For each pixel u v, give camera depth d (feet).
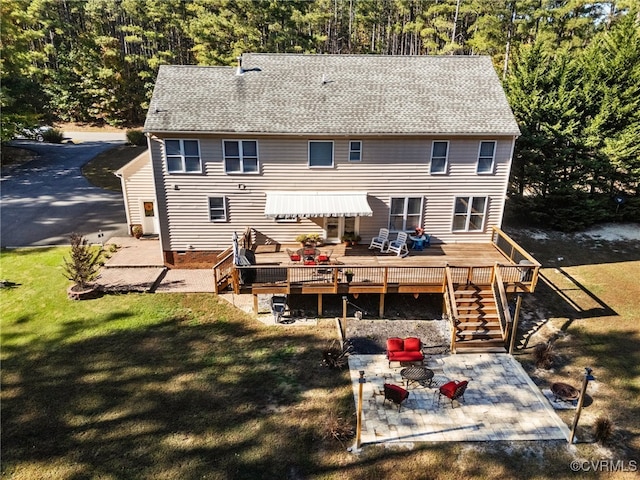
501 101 81.61
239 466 46.52
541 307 77.46
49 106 212.23
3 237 100.17
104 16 236.22
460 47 186.09
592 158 107.24
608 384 59.31
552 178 108.47
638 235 109.19
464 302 70.23
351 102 80.38
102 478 45.01
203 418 52.60
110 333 67.67
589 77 109.19
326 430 51.13
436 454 48.16
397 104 80.33
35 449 48.16
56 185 135.74
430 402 55.72
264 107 78.74
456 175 81.35
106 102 224.12
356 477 45.50
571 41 171.73
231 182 79.97
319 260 74.69
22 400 54.70
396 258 78.69
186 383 58.13
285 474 45.73
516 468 46.65
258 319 72.43
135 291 78.13
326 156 79.10
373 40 262.06
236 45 193.06
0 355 62.49
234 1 195.72
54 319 70.69
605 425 49.88
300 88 82.43
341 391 57.31
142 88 230.48
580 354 65.36
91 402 54.65
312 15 211.82
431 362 63.21
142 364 61.41
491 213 84.94
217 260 85.71
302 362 62.64
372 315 74.54
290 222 83.46
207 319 71.87
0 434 49.83
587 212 108.78
